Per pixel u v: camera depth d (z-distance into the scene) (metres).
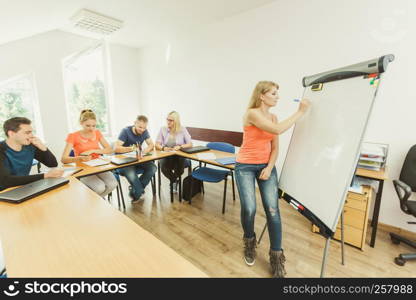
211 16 2.96
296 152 1.50
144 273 0.67
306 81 1.50
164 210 2.46
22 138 1.43
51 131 3.38
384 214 2.10
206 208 2.51
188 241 1.91
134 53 4.41
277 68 2.69
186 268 0.70
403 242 1.83
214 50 3.27
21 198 1.13
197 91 3.64
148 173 2.58
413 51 1.82
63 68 3.46
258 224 2.20
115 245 0.81
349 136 1.07
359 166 1.91
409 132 1.90
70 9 2.56
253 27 2.80
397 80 1.91
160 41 3.93
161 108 4.31
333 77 1.26
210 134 3.53
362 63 1.07
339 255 1.74
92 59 3.88
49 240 0.83
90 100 3.97
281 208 2.51
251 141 1.52
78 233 0.88
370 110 0.99
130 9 2.66
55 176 1.50
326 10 2.24
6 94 3.03
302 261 1.67
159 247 0.80
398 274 1.55
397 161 1.98
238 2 2.58
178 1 2.49
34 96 3.25
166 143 2.81
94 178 2.12
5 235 0.86
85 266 0.70
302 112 1.39
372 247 1.84
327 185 1.15
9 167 1.45
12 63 2.93
